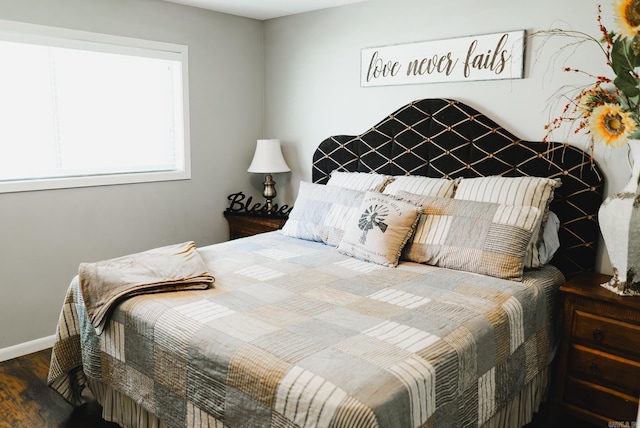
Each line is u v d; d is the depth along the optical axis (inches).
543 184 101.7
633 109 84.9
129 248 142.5
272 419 59.5
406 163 131.1
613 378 88.7
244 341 66.9
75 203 129.7
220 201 163.8
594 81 102.3
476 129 117.9
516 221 95.5
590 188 103.5
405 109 129.9
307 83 156.9
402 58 131.8
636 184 86.5
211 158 159.0
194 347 69.9
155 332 76.2
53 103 126.6
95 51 128.6
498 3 113.9
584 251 105.8
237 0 139.8
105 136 137.8
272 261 106.0
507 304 82.7
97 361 88.8
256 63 167.3
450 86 123.8
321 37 150.6
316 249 117.1
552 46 107.0
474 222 99.8
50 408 99.8
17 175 122.0
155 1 138.2
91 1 125.8
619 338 87.0
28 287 123.4
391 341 67.0
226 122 161.5
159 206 147.8
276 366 61.1
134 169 144.5
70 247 130.0
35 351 125.5
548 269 103.0
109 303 84.0
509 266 93.2
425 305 80.4
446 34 123.4
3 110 118.5
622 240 86.8
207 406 68.2
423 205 108.6
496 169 115.8
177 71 147.6
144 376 79.2
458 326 72.7
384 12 134.6
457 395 67.7
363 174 132.0
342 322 73.1
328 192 127.0
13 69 119.0
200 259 99.7
